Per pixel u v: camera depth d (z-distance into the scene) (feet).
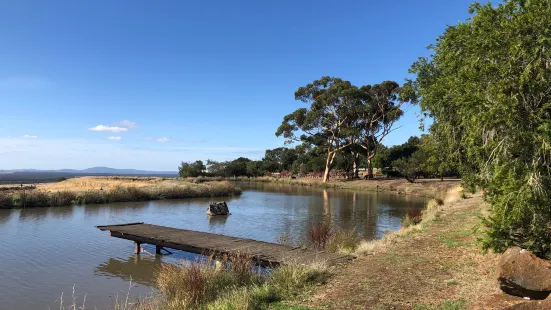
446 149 32.53
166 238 46.29
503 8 20.93
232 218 85.71
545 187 18.42
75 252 49.93
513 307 14.57
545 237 21.31
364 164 320.50
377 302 19.97
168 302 23.80
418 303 19.42
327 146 231.50
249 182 276.00
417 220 60.49
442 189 146.51
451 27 26.68
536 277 17.92
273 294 22.45
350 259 31.94
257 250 37.65
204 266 28.35
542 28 17.98
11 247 52.90
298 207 109.81
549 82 17.89
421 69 35.78
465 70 21.76
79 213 92.79
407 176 177.27
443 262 27.89
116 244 54.95
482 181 24.93
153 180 217.97
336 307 19.58
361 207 109.29
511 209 20.45
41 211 96.07
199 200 131.95
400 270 26.50
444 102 27.66
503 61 19.61
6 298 32.63
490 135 19.90
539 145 18.21
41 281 37.42
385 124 205.26
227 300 21.43
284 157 353.72
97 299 32.22
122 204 116.26
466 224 44.83
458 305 18.35
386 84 196.85
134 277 38.81
